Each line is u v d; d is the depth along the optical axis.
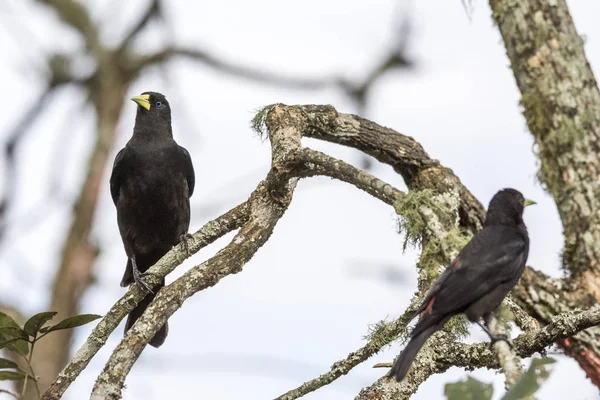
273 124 11.58
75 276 23.66
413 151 12.34
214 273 9.45
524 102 11.94
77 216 24.00
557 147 11.65
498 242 9.20
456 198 12.00
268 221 10.08
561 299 11.41
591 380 11.09
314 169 10.09
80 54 23.88
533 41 11.85
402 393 9.39
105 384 8.40
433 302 8.73
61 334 22.94
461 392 7.28
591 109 11.60
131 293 9.99
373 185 9.82
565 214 11.66
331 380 9.34
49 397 8.87
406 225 9.80
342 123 12.23
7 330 8.53
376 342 9.38
